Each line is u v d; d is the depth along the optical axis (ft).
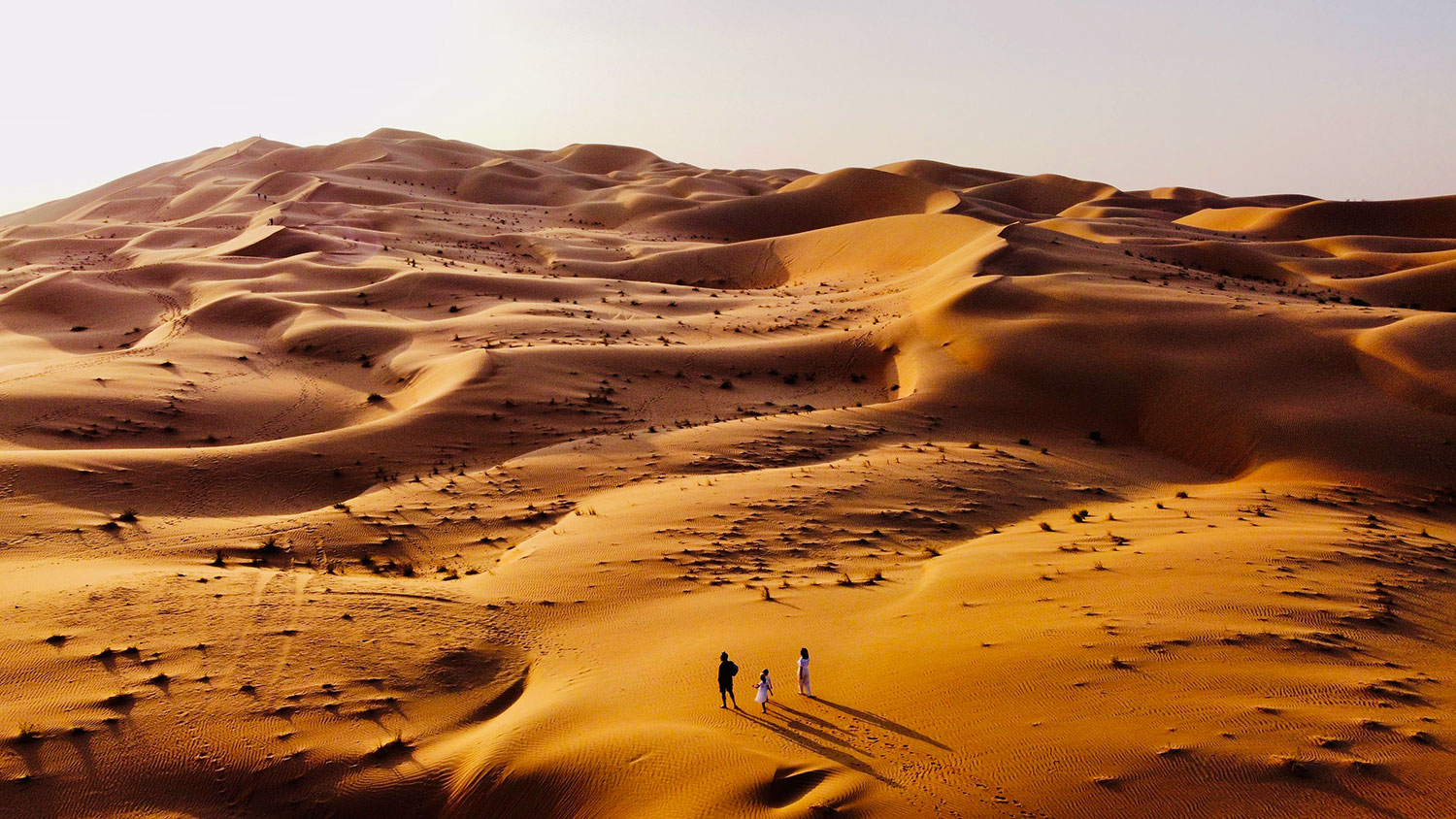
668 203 565.12
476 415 150.41
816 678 59.06
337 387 186.60
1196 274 263.49
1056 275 221.25
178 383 176.86
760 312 250.78
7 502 102.17
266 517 108.68
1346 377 151.74
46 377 169.37
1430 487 120.26
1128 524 98.94
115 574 80.18
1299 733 46.29
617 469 126.41
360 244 360.28
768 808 43.96
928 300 220.64
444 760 54.08
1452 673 54.75
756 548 90.99
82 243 429.38
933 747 48.06
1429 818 39.14
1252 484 124.88
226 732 55.88
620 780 48.14
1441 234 501.15
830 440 140.87
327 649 66.59
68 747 53.47
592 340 211.41
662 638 69.15
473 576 87.35
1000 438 149.18
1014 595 71.92
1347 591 70.49
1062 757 45.68
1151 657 56.18
